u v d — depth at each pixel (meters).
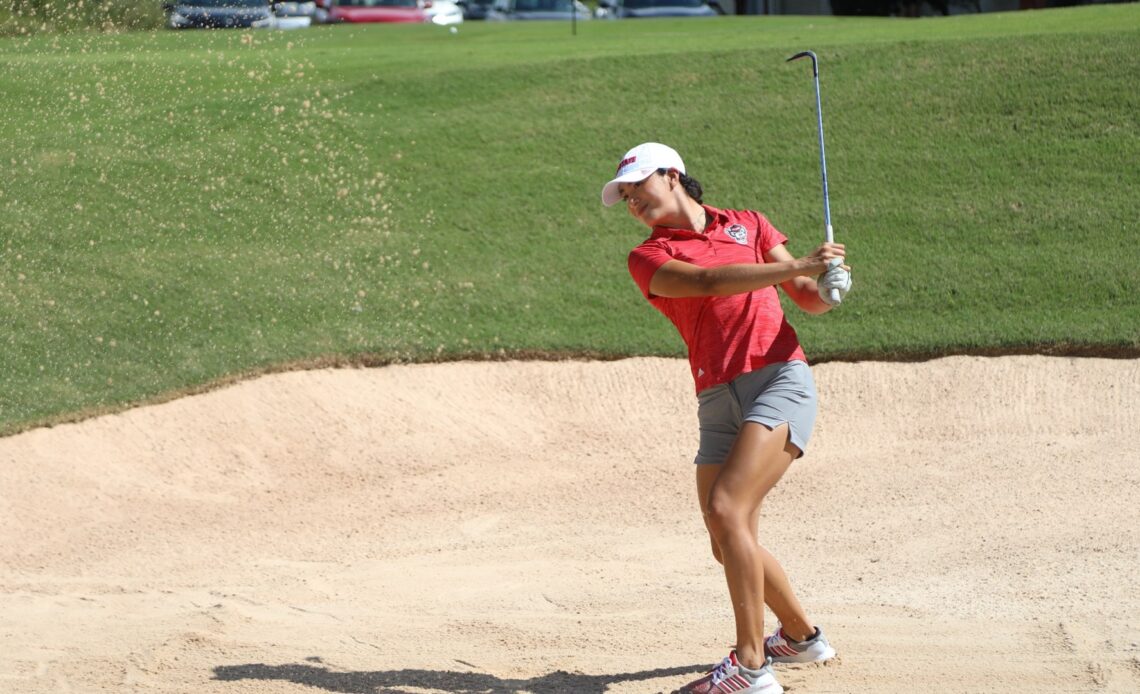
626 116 47.22
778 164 43.25
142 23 60.84
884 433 30.27
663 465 29.33
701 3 88.94
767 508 25.94
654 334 35.28
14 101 48.47
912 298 35.97
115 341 34.00
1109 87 45.06
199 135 45.97
